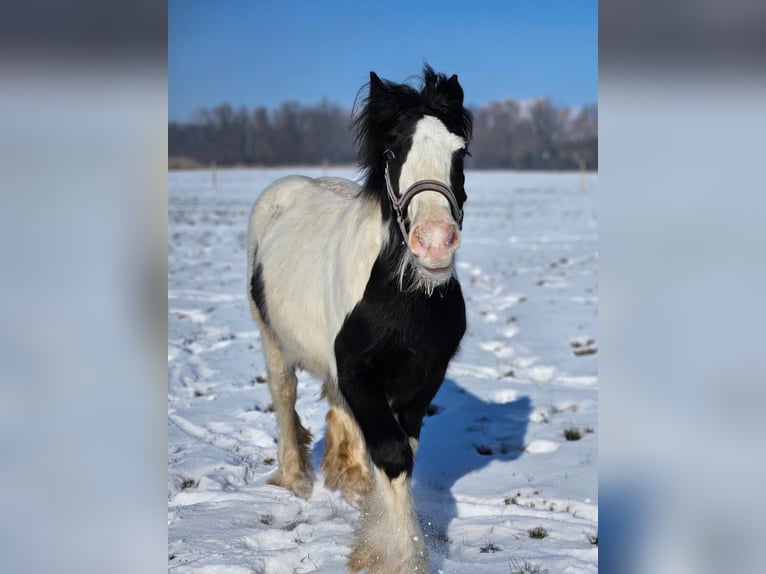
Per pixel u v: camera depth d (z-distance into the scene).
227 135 85.06
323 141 88.00
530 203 31.94
